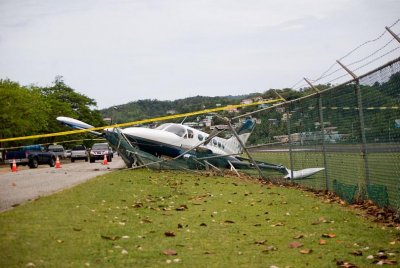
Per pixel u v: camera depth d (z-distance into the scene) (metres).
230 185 15.09
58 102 71.19
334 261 5.73
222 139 23.88
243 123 22.20
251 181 17.00
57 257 5.84
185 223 8.27
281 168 16.45
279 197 11.91
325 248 6.43
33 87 72.56
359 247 6.45
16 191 13.76
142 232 7.45
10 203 10.99
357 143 10.24
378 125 9.02
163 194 12.29
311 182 13.75
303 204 10.58
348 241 6.82
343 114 10.96
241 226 8.02
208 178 17.94
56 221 8.11
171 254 6.09
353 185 10.46
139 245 6.58
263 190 13.62
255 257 5.98
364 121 9.78
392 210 8.77
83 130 21.80
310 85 12.62
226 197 11.90
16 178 19.28
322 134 12.46
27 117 54.38
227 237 7.16
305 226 7.98
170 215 9.09
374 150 9.45
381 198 9.17
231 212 9.48
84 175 20.27
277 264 5.65
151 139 21.55
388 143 8.65
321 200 11.31
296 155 14.88
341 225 8.01
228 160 21.80
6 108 50.19
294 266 5.55
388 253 6.06
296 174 14.90
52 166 34.66
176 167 21.06
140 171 20.30
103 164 33.28
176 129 22.09
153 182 15.41
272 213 9.34
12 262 5.54
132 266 5.54
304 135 13.98
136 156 20.98
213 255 6.09
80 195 11.57
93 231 7.40
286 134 15.67
